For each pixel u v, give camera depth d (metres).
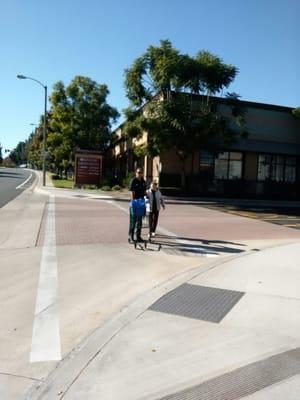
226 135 29.14
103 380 4.02
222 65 28.27
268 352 4.67
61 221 15.00
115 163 51.91
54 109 44.81
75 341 4.91
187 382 4.00
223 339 4.98
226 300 6.40
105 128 45.50
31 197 25.48
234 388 3.92
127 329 5.21
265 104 33.81
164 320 5.54
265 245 11.51
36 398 3.72
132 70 28.88
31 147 111.56
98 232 12.73
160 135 27.55
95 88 44.72
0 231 12.61
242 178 33.53
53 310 5.92
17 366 4.30
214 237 12.64
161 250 10.31
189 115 28.23
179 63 27.69
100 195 28.05
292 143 34.78
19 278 7.50
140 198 11.26
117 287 7.09
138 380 4.02
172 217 17.67
